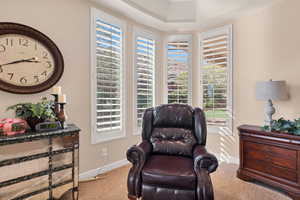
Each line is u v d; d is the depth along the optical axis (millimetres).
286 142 2020
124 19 2980
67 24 2268
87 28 2473
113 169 2812
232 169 2803
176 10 3182
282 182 2055
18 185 1496
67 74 2279
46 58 2047
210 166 1706
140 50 3275
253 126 2576
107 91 2775
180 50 3666
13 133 1547
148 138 2350
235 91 3082
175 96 3670
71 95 2322
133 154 1857
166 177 1629
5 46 1779
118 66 2924
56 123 1822
